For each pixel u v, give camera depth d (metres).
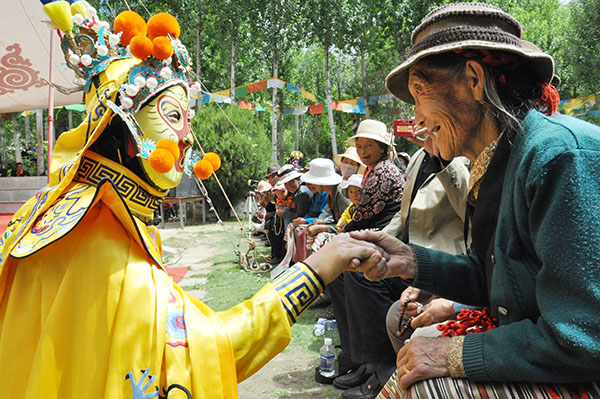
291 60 27.33
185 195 13.15
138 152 1.32
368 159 3.52
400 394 1.39
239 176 14.73
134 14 1.47
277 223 7.30
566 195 0.97
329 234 4.34
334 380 3.08
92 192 1.30
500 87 1.22
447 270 1.47
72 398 1.17
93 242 1.26
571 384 1.05
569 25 21.62
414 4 21.12
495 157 1.22
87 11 1.42
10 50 6.92
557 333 0.94
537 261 1.10
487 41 1.16
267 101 27.27
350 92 31.83
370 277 1.46
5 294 1.33
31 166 22.88
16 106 8.48
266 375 3.28
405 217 2.79
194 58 22.62
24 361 1.24
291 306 1.34
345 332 3.15
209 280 6.44
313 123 34.94
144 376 1.18
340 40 21.44
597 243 0.94
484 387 1.10
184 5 20.09
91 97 1.46
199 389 1.21
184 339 1.25
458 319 1.46
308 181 4.96
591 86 19.44
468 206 1.47
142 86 1.36
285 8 20.34
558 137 1.04
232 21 19.66
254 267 7.21
